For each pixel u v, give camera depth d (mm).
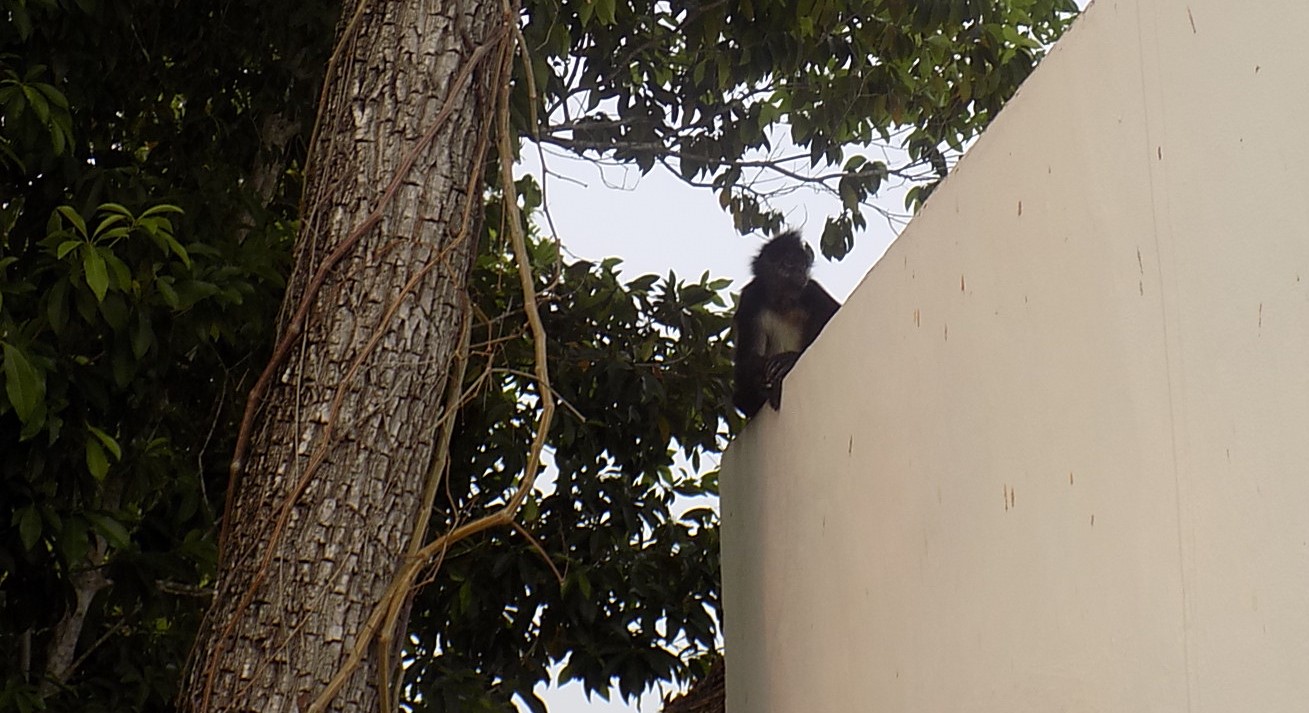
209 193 5008
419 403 3096
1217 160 1530
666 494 6398
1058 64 2043
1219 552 1499
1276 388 1390
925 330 2664
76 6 4664
